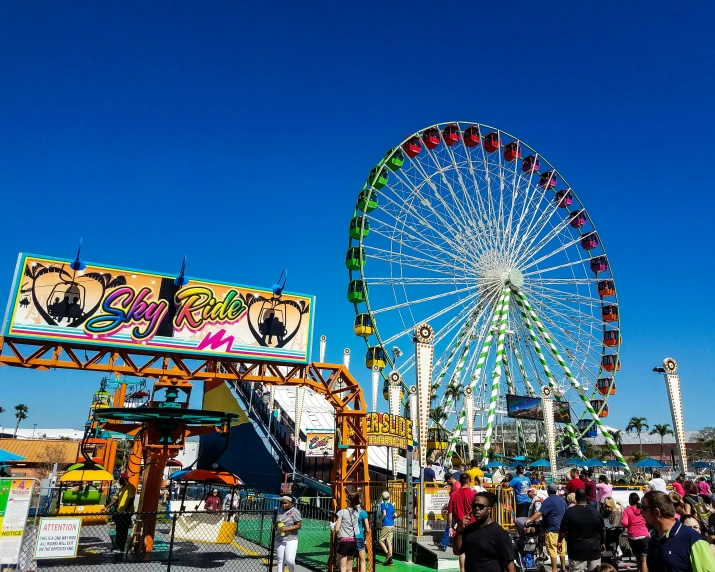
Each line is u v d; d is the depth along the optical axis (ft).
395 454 104.06
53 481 82.69
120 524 52.29
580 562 31.55
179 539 63.10
